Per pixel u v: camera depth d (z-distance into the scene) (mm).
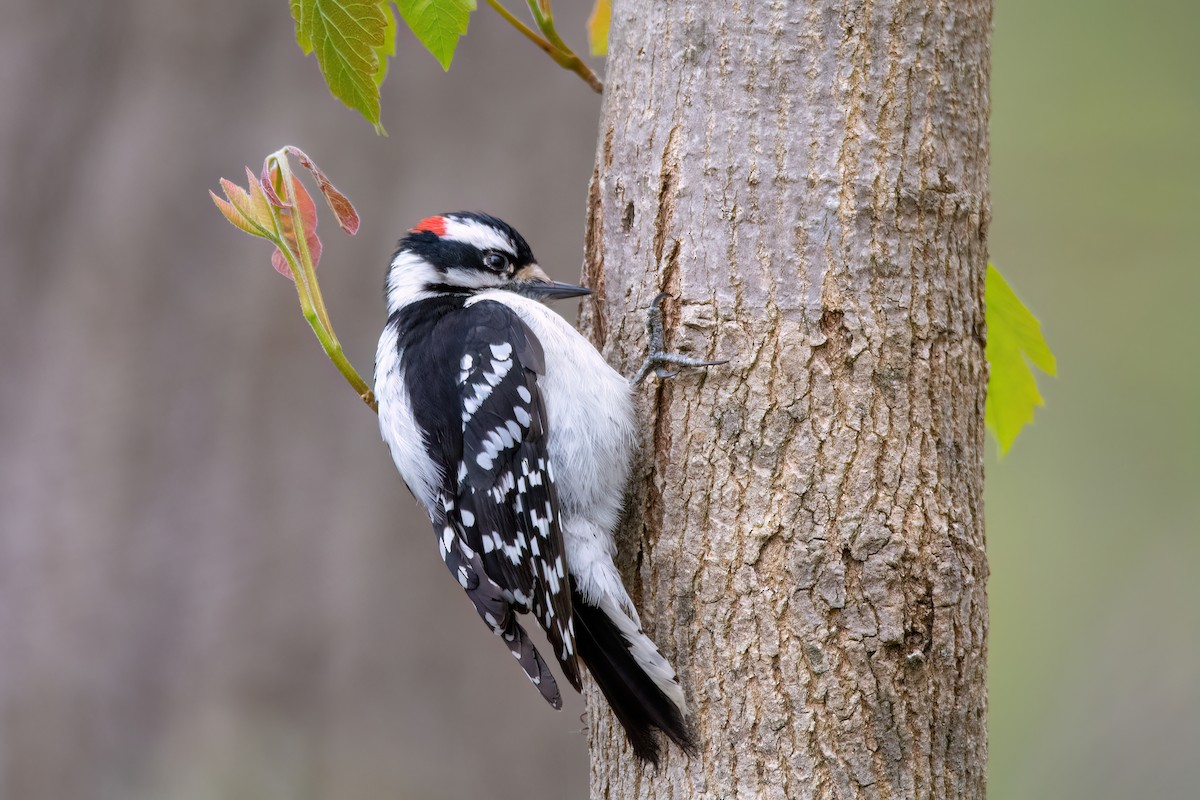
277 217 6340
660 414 6223
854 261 5855
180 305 11555
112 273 11555
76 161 11797
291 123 11539
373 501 11469
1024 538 14742
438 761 11312
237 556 11484
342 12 5973
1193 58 15359
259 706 11445
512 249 8055
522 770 11328
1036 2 15852
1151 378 14891
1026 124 15656
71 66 11867
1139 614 14164
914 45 5930
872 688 5621
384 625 11445
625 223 6391
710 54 6066
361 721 11383
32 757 11438
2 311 11664
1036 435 15023
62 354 11555
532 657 6547
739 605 5789
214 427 11508
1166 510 14562
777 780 5652
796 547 5730
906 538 5699
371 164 11477
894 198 5875
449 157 11430
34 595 11492
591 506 6309
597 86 7121
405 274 8047
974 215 6086
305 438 11500
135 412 11500
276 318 11500
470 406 6969
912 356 5859
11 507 11516
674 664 5961
